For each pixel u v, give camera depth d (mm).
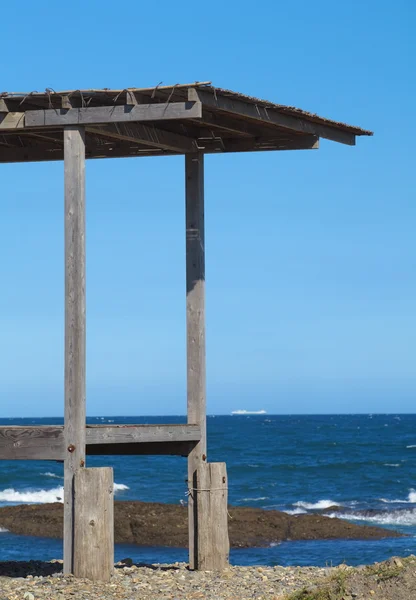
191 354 14906
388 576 11914
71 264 13070
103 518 13016
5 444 13227
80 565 13016
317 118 14328
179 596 12453
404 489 48625
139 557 25062
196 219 15047
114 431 13445
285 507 40500
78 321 13008
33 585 12883
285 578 14203
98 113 13023
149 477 56219
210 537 14555
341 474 57656
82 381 13023
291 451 86062
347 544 27297
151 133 14117
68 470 12984
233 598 12367
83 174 13219
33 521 31250
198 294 14945
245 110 13391
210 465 14641
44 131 14430
